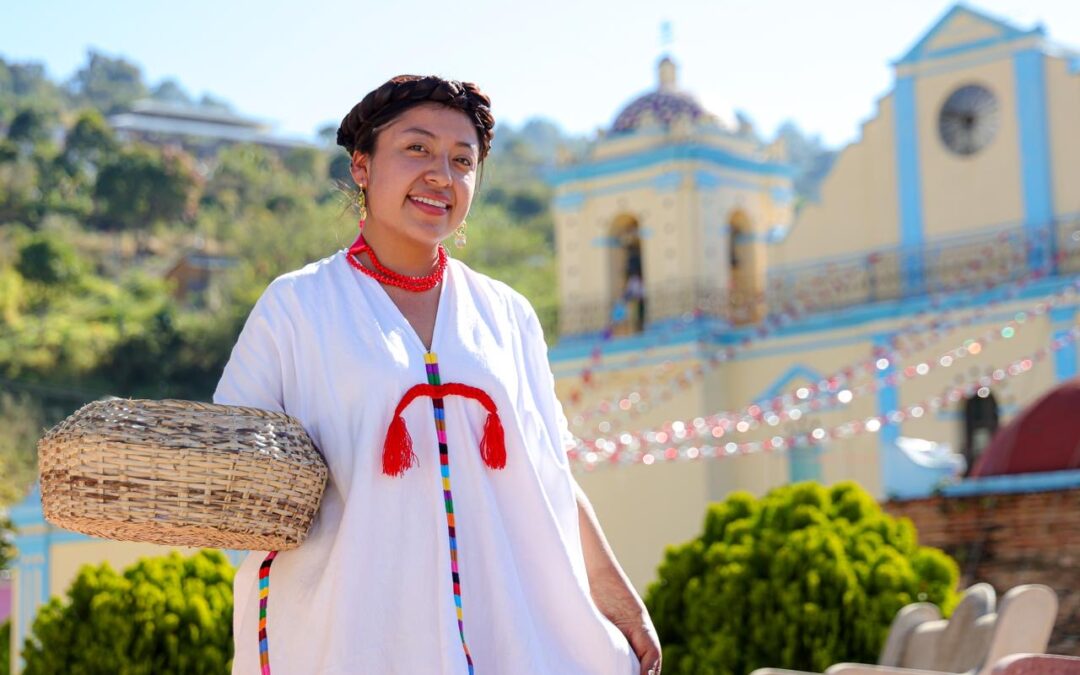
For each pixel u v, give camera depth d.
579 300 28.89
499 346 3.58
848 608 9.14
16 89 156.50
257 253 67.50
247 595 3.47
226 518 3.18
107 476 3.14
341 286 3.53
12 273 68.31
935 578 9.39
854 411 25.28
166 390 60.44
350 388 3.40
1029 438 14.35
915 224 25.64
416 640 3.30
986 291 23.94
